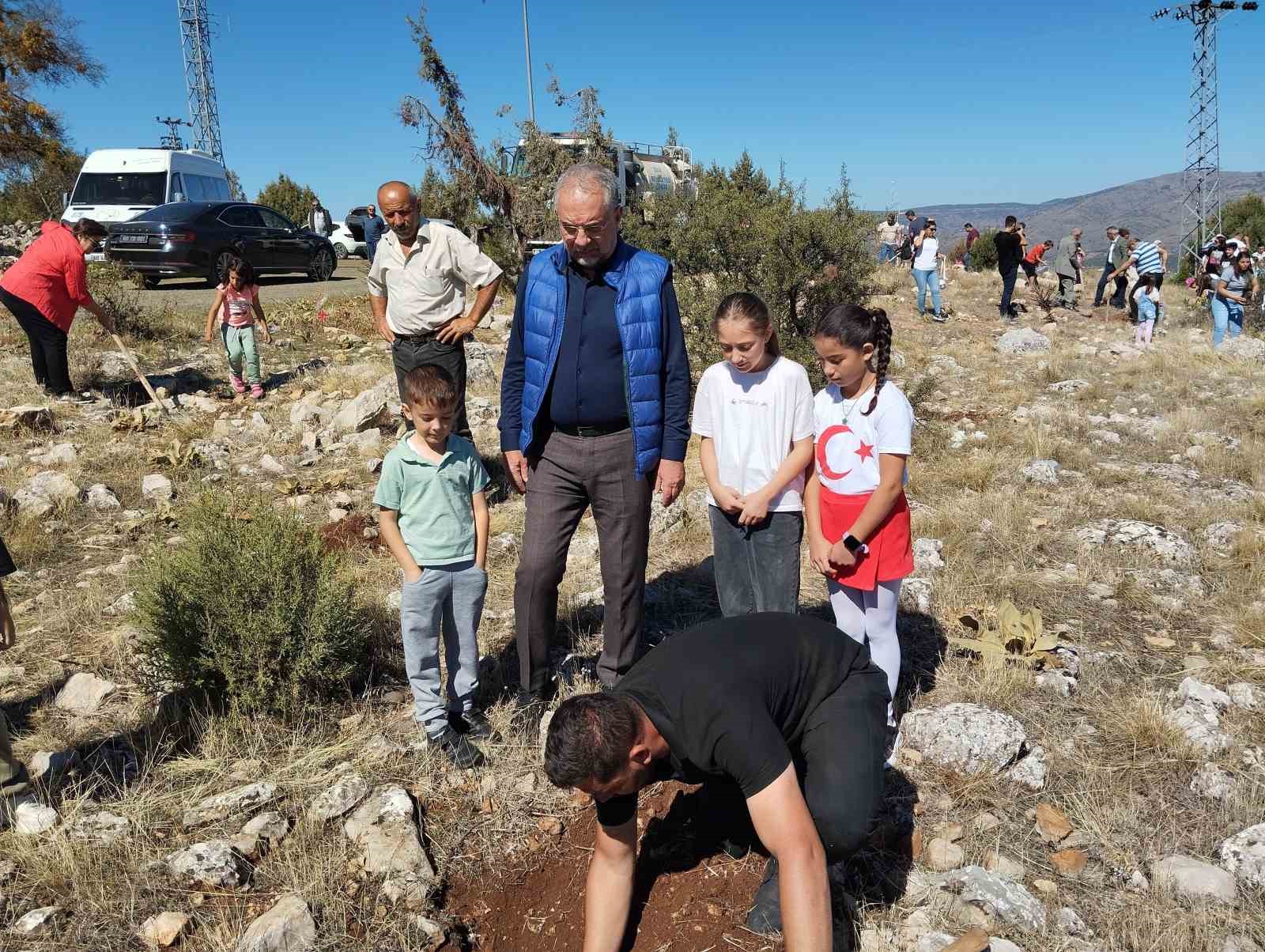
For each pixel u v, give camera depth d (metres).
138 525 5.62
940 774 3.25
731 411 3.29
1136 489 6.48
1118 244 17.38
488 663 4.04
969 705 3.47
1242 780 3.20
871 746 2.42
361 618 4.09
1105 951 2.51
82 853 2.79
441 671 3.97
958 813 3.07
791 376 3.23
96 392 8.95
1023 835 2.97
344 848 2.89
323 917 2.63
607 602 3.61
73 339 10.45
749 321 3.09
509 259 14.59
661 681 2.21
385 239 5.70
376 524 5.66
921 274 15.22
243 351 8.96
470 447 3.32
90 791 3.05
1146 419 8.59
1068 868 2.81
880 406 3.08
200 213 15.33
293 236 16.91
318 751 3.38
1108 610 4.61
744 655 2.32
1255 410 8.88
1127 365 11.41
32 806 2.99
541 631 3.56
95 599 4.58
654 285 3.34
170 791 3.17
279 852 2.89
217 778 3.25
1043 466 6.74
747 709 2.15
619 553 3.51
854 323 3.02
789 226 8.15
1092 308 17.55
